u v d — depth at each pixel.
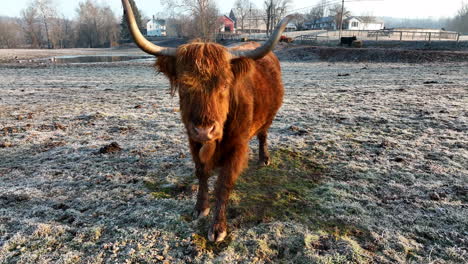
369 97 10.37
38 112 9.40
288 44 44.38
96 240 3.32
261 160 5.18
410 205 3.78
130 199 4.13
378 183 4.37
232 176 3.43
